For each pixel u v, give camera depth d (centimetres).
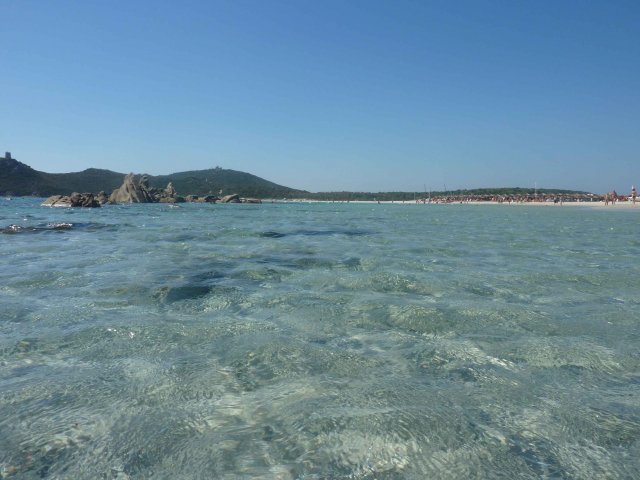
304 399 298
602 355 380
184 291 630
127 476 220
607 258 1016
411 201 19225
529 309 532
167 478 217
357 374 341
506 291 641
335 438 251
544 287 671
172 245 1254
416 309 528
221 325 463
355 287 665
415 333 443
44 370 346
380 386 319
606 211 4806
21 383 321
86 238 1466
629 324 472
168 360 366
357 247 1226
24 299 576
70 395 303
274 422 269
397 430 259
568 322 479
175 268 830
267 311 523
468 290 647
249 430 260
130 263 892
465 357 377
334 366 356
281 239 1482
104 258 966
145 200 10431
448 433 257
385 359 372
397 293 626
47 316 495
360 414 278
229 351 387
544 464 229
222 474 220
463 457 235
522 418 274
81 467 226
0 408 285
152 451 240
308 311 524
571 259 995
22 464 228
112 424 266
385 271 806
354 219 3212
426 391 311
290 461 230
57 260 933
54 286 660
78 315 500
